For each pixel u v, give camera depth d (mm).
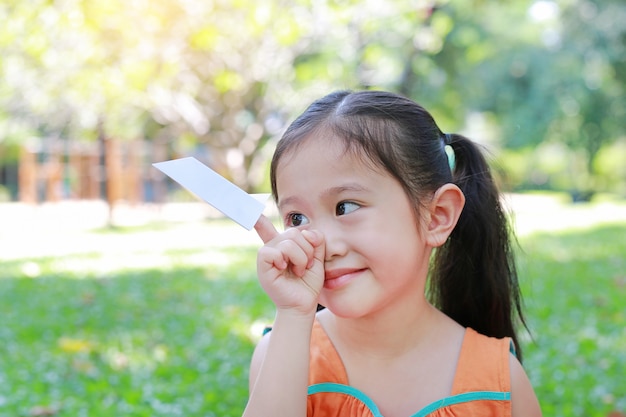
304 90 12047
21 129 19547
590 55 20281
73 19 6797
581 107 20922
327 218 1464
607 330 5004
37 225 13805
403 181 1471
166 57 8539
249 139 13695
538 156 26875
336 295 1447
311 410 1581
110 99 10484
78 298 6527
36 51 7129
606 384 3764
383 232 1438
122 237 11719
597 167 25625
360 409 1537
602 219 14383
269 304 6133
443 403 1515
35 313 5941
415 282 1549
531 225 13086
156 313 5875
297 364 1417
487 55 20875
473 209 1820
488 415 1522
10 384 3992
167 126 16281
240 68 11242
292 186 1487
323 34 10086
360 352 1582
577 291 6453
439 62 19578
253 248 10102
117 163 14930
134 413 3441
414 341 1566
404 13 8461
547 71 20734
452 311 1924
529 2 20906
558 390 3635
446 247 1894
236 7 7906
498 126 21547
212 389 3801
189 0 8352
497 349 1573
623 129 21266
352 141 1443
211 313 5793
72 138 18375
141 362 4402
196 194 1373
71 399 3713
